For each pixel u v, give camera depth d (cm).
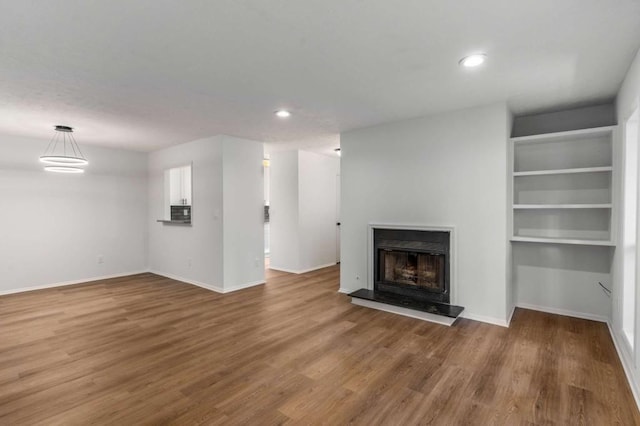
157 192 625
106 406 214
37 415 205
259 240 547
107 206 596
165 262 610
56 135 490
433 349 294
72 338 324
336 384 239
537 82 286
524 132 398
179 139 523
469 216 365
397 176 419
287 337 324
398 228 417
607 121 350
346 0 169
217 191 501
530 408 210
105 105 342
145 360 277
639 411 205
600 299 362
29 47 217
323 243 693
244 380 245
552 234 383
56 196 538
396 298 408
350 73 264
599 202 356
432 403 216
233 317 383
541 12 181
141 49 222
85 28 194
